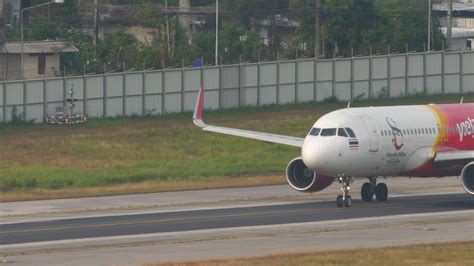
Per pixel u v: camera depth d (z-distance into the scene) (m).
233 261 151.62
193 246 168.75
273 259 153.00
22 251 165.62
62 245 171.12
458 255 156.12
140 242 173.38
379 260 152.12
